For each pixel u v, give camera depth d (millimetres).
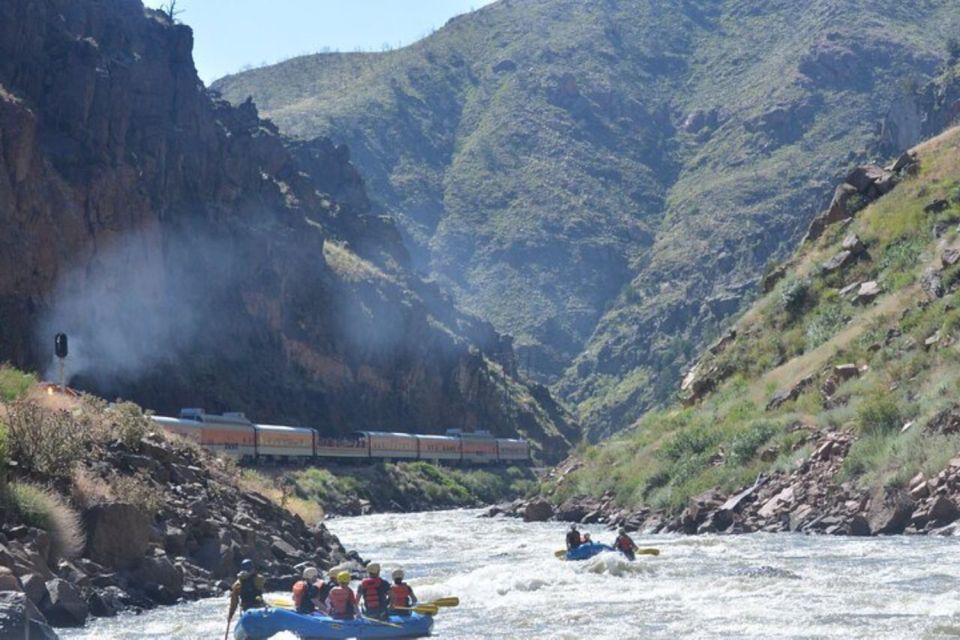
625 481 85312
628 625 32188
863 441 64812
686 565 46656
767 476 68500
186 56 179625
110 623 32938
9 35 150750
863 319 84438
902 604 33844
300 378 184875
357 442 159125
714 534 64625
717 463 76062
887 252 91812
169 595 36969
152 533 39219
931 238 89500
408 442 172500
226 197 182125
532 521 91000
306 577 33219
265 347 178750
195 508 42375
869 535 58000
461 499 169250
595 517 83375
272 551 45094
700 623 32062
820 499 63312
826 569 43000
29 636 24906
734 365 95125
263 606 32375
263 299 180375
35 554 33062
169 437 52125
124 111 158250
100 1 170625
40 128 149375
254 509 48406
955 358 69188
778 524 63562
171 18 192875
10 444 38094
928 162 99062
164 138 169000
